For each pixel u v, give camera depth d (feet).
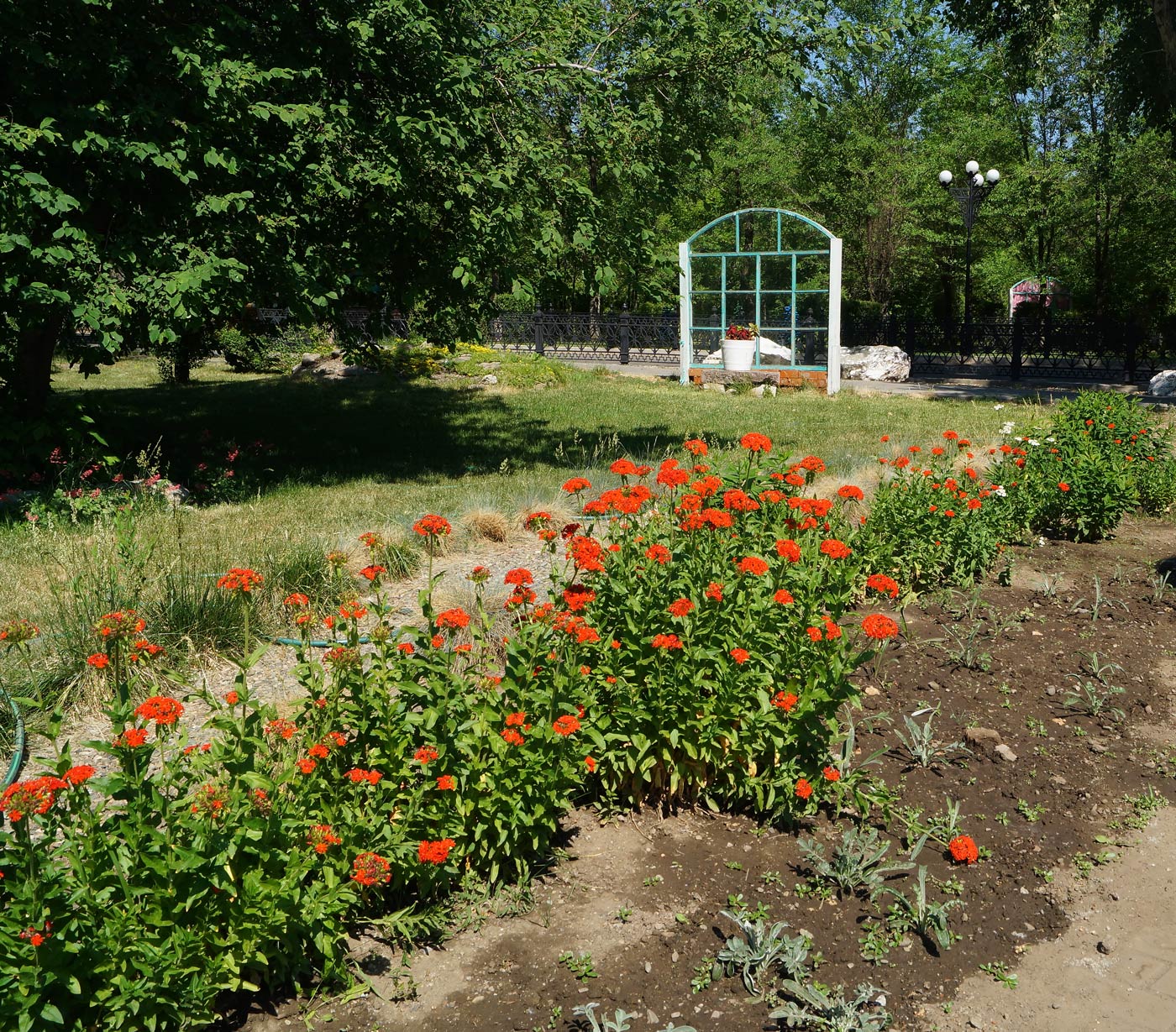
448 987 10.33
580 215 37.58
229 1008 9.93
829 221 119.34
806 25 40.06
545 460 42.37
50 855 8.87
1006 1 62.49
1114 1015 9.99
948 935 11.01
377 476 38.29
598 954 10.82
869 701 16.92
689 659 13.01
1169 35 51.83
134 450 38.52
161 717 9.29
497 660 17.20
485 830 11.68
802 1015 9.66
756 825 13.43
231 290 31.14
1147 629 20.11
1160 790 14.24
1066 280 108.27
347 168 33.40
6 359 35.86
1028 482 27.53
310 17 34.47
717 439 46.68
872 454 39.40
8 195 26.89
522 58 37.58
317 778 10.69
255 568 21.43
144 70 30.96
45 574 22.12
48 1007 7.94
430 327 41.98
